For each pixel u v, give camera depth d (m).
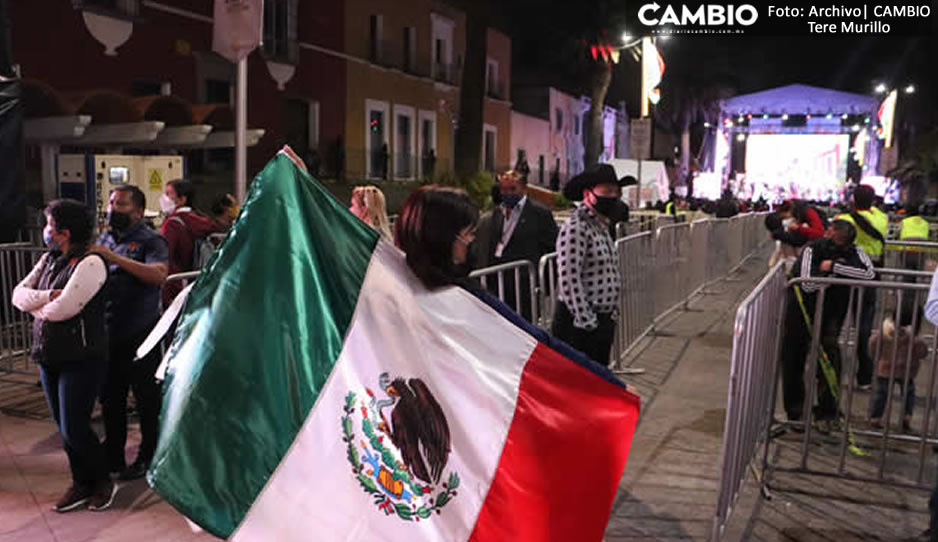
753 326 4.23
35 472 5.10
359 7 26.30
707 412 6.45
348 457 2.46
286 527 2.34
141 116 12.16
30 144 12.48
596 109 35.38
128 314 4.84
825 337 5.91
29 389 7.07
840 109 59.19
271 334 2.42
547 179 41.22
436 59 32.03
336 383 2.49
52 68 14.97
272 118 22.14
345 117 25.78
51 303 4.25
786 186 59.50
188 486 2.28
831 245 5.90
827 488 4.93
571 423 2.83
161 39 17.66
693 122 64.12
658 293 10.20
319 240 2.58
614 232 7.83
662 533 4.27
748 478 5.08
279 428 2.38
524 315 7.11
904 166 38.97
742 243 18.30
